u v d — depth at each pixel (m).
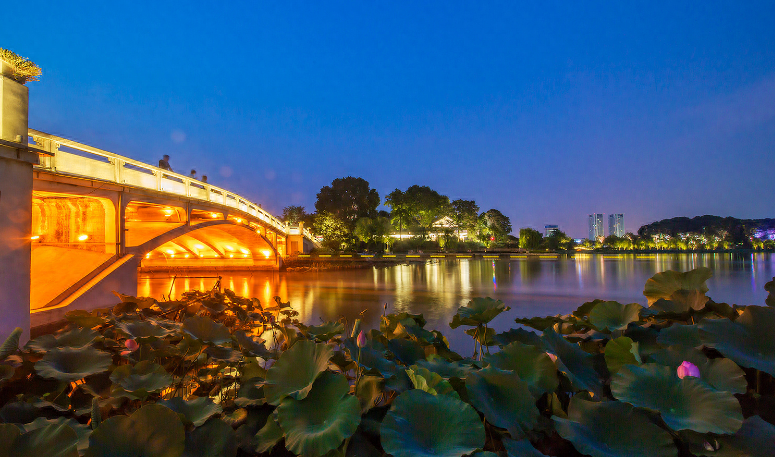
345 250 58.00
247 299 6.18
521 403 1.57
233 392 2.86
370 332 2.83
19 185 6.45
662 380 1.49
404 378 1.88
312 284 25.97
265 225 33.88
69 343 2.73
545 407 1.85
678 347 1.85
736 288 21.95
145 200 15.70
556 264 51.84
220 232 30.64
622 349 1.93
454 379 1.74
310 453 1.30
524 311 14.95
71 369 2.33
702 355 1.76
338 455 1.37
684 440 1.34
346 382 1.65
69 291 10.74
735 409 1.27
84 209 13.56
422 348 2.57
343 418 1.41
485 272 37.62
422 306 16.48
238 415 1.86
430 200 82.50
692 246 136.12
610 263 53.81
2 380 2.11
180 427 1.39
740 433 1.27
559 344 2.10
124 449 1.30
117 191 13.62
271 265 38.19
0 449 1.21
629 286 24.23
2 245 6.12
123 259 13.01
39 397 2.03
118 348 3.05
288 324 4.58
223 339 2.79
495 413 1.49
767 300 2.09
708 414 1.30
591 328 2.79
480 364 2.05
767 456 1.17
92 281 11.39
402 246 76.94
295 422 1.53
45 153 6.95
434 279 29.72
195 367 2.91
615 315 2.65
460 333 10.09
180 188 18.80
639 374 1.55
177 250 37.31
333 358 2.09
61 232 13.62
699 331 1.86
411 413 1.39
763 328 1.76
